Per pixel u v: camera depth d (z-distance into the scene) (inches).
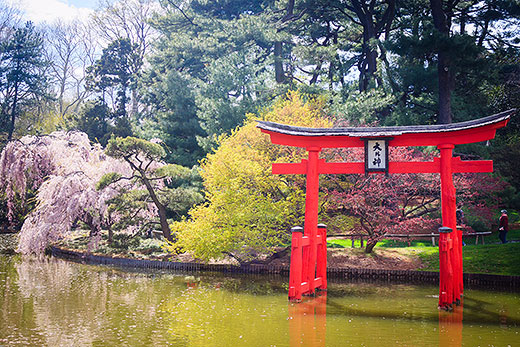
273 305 490.9
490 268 654.5
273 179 772.6
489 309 478.3
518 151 997.8
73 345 346.6
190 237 709.9
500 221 776.9
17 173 917.2
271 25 1258.6
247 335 376.8
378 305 495.5
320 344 354.3
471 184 753.6
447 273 472.7
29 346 343.6
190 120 1263.5
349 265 719.7
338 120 938.7
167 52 1649.9
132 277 673.0
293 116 840.9
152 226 949.2
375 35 1185.4
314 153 522.3
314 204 529.0
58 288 575.5
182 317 436.1
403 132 488.1
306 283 531.8
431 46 909.8
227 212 717.3
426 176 741.3
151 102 1637.6
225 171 735.7
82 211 856.9
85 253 869.2
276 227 759.1
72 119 1594.5
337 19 1358.3
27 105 2022.6
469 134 478.6
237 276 698.2
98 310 461.1
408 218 743.1
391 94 1043.3
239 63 1230.3
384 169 493.7
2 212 1293.1
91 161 956.0
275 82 1203.2
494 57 1175.0
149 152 823.1
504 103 1155.3
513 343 358.3
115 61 1843.0
